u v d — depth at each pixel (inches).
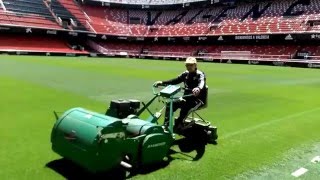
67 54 2293.3
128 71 1124.5
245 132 336.5
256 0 2337.6
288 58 1968.5
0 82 678.5
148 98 536.1
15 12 2236.7
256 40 2186.3
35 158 239.1
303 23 1979.6
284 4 2218.3
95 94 564.7
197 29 2491.4
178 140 296.8
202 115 417.1
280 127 363.3
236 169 231.8
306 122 393.1
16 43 2161.7
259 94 639.8
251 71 1350.9
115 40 2719.0
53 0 2514.8
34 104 453.1
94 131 192.9
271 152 272.5
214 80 912.9
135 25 2810.0
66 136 208.5
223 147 282.0
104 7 2822.3
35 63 1336.1
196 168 230.4
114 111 249.6
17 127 326.6
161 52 2568.9
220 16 2487.7
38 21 2297.0
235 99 565.3
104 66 1339.8
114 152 199.2
